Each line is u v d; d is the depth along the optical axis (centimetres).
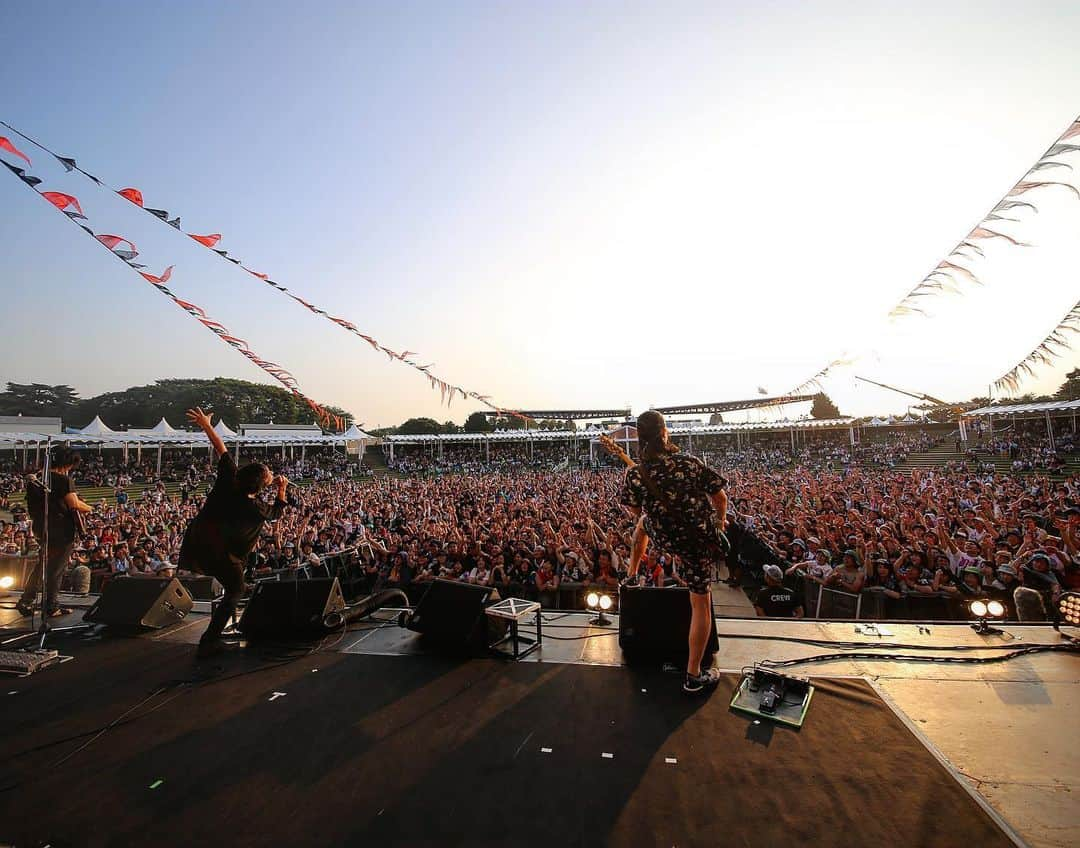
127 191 387
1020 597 511
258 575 1040
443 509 2178
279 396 7700
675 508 317
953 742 265
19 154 348
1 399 6756
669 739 271
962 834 202
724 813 216
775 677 321
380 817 217
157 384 7788
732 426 6094
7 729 291
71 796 233
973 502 1703
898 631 407
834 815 214
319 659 381
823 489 2333
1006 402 4344
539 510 1788
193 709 312
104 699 325
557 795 229
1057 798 222
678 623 365
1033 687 318
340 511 1934
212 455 4494
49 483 495
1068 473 3281
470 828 210
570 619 457
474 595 392
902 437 6162
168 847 203
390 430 8538
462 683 339
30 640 425
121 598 460
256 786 239
